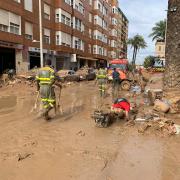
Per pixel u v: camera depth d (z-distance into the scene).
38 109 11.19
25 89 20.53
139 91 18.02
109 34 72.81
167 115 9.23
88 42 55.34
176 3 10.14
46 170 5.04
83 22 51.25
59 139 6.88
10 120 9.06
